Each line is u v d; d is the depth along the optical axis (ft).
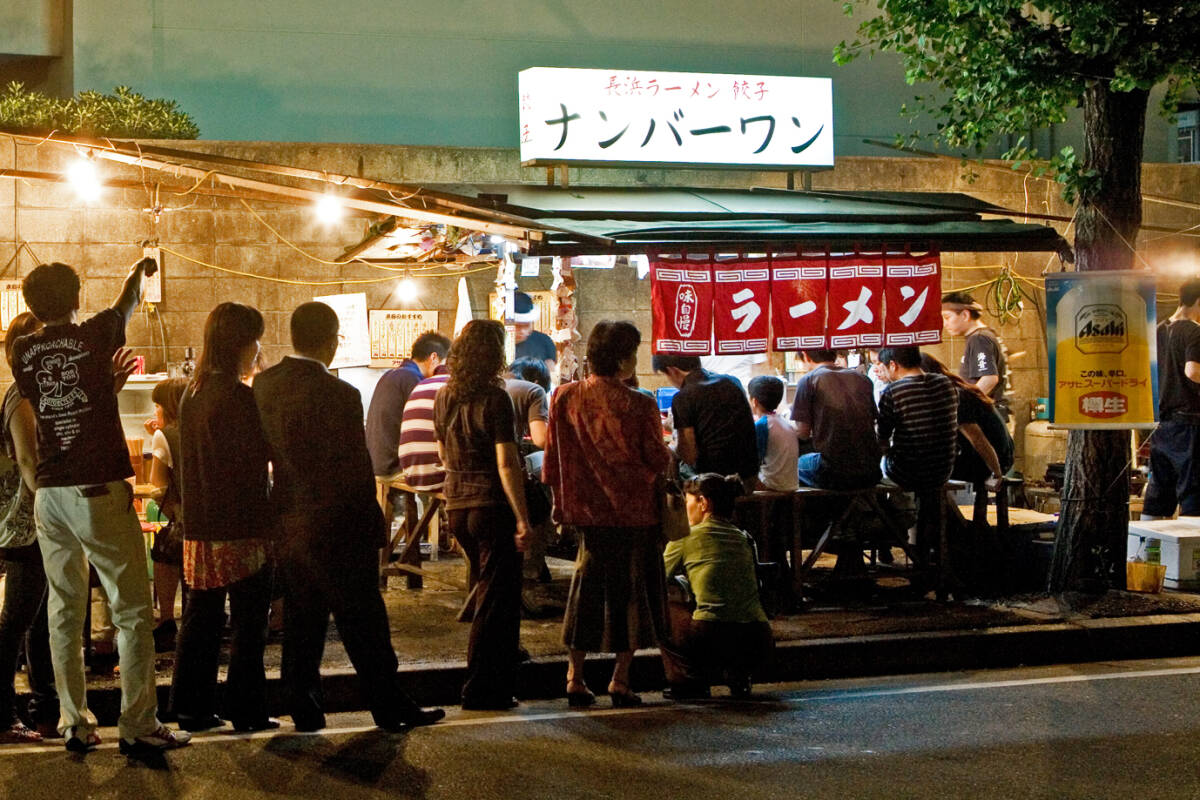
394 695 20.11
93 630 23.35
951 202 32.63
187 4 47.01
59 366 18.13
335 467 19.57
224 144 40.37
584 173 42.32
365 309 40.34
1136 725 20.33
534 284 42.68
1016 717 20.89
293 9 47.80
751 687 23.45
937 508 28.76
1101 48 26.37
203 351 19.70
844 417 27.94
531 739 19.65
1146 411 27.89
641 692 23.54
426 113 48.96
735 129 35.09
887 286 28.22
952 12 27.09
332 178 27.84
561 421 21.67
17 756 18.78
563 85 33.68
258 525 19.53
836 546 29.60
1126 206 28.50
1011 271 45.11
